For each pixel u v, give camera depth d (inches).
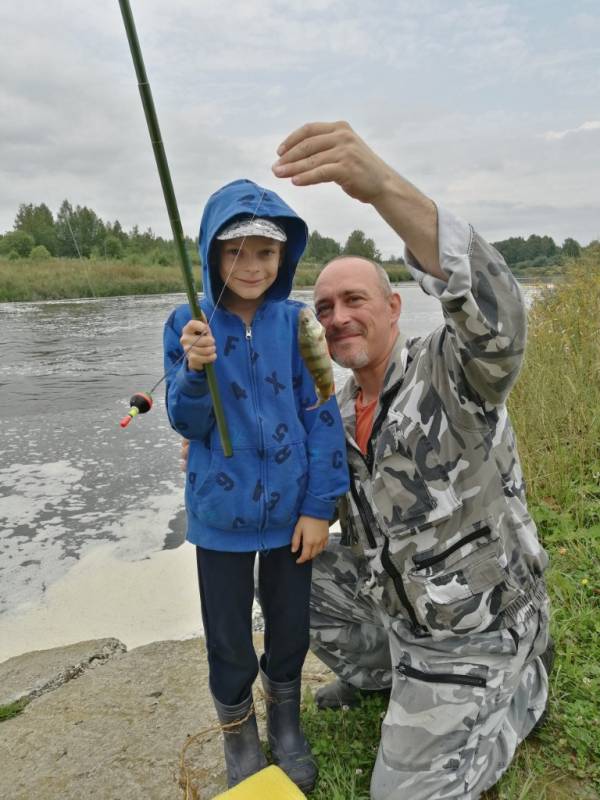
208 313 88.6
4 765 101.7
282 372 89.7
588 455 182.7
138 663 128.0
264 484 86.6
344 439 93.4
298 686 94.9
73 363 519.5
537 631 89.3
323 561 102.3
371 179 67.7
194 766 97.4
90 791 94.5
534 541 89.5
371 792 84.3
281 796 81.6
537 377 215.8
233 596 88.3
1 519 216.1
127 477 253.4
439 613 84.8
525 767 88.5
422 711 83.9
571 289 304.0
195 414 83.5
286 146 67.5
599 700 96.1
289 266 92.3
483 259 71.5
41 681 126.7
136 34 62.7
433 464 85.1
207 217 88.0
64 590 169.5
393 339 95.1
